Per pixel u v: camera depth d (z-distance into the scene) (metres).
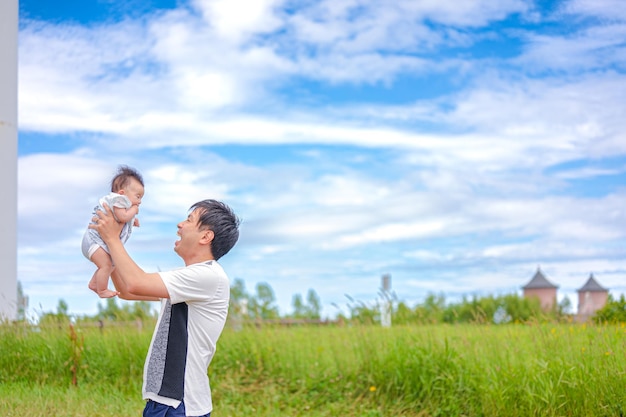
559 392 7.49
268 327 11.09
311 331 11.78
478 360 8.38
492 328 10.20
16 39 12.49
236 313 11.70
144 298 4.20
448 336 9.43
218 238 3.84
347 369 9.10
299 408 8.58
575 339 8.60
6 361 9.91
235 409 8.45
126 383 9.48
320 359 9.68
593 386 7.38
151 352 3.70
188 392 3.65
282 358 9.73
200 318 3.71
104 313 11.86
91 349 10.02
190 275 3.66
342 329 11.09
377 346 9.30
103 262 4.16
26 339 10.30
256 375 9.46
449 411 7.95
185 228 3.85
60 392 8.55
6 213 12.07
